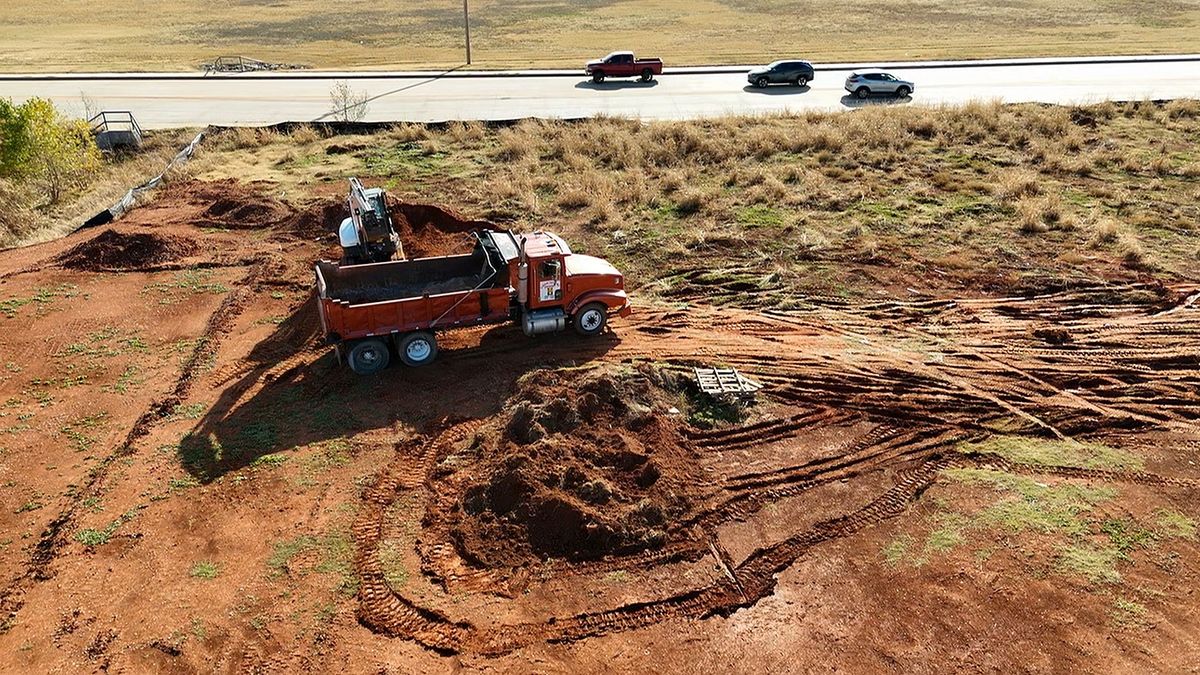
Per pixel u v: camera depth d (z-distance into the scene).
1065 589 9.45
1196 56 42.69
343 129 30.77
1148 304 16.31
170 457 12.05
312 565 10.00
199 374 14.30
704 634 9.00
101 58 48.06
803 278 17.83
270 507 11.00
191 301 17.19
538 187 23.98
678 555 10.04
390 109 34.50
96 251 19.02
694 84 38.97
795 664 8.60
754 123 30.20
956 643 8.80
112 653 8.84
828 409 12.98
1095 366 14.13
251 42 56.19
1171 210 21.08
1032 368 14.11
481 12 70.31
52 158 25.33
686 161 25.84
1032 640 8.81
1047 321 15.79
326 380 14.04
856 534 10.41
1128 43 48.59
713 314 16.38
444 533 10.50
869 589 9.55
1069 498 10.91
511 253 14.59
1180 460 11.67
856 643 8.84
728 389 13.05
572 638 8.98
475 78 40.84
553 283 14.47
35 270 18.50
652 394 12.88
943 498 10.99
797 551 10.15
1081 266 18.02
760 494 11.09
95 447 12.43
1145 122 29.31
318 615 9.30
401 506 10.98
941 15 63.69
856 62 43.00
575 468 10.96
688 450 11.88
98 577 9.87
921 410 12.96
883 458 11.85
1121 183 23.23
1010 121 29.05
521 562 9.98
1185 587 9.45
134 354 15.12
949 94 36.25
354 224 17.12
